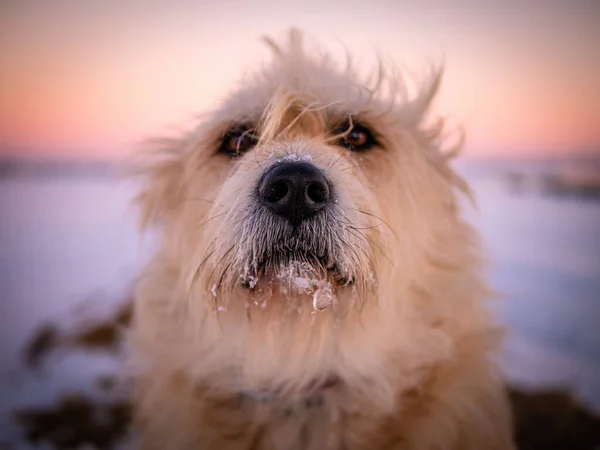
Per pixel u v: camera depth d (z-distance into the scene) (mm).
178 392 418
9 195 4418
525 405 696
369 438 403
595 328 960
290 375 394
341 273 359
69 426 690
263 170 361
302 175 347
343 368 399
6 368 923
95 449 646
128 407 710
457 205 468
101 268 1815
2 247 2254
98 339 995
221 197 373
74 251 2146
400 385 402
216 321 381
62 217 3154
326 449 402
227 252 360
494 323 458
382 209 400
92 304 1271
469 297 428
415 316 407
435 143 466
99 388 799
